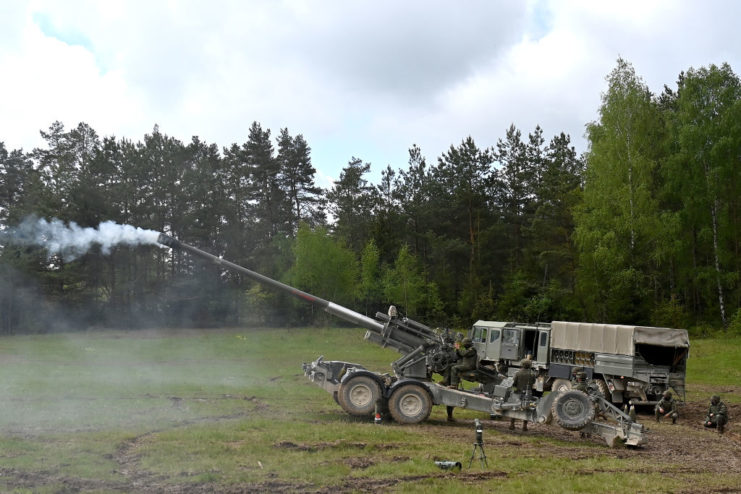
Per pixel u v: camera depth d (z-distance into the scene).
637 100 43.69
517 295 53.69
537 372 21.80
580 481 9.54
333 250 59.44
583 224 45.50
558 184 60.09
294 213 76.06
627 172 43.75
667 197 46.81
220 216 65.75
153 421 13.49
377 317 16.45
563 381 20.44
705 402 20.84
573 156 67.75
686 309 46.81
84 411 14.62
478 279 60.62
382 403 14.66
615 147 43.72
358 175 78.19
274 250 66.06
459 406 14.55
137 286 60.09
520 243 68.81
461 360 16.02
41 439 11.38
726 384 25.81
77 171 59.69
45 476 8.95
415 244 73.38
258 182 72.81
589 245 44.97
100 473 9.12
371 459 10.49
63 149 68.44
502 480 9.52
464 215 70.38
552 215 58.28
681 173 44.41
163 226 60.78
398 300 58.25
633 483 9.61
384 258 66.31
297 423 13.68
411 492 8.59
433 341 16.08
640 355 19.11
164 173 59.78
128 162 58.59
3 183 64.81
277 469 9.58
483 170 70.75
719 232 44.78
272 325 62.44
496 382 16.28
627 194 42.97
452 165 72.69
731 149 42.31
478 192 68.56
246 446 11.05
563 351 21.23
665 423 17.02
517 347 22.55
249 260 66.56
